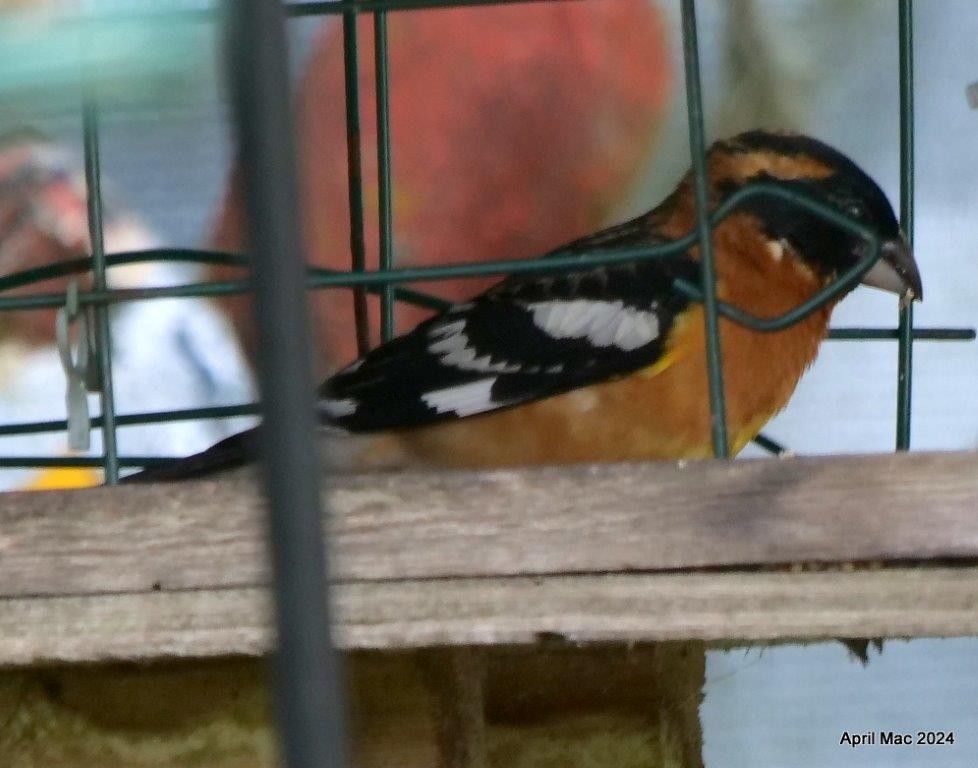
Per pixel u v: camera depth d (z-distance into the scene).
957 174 5.71
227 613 3.01
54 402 5.41
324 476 1.75
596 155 5.64
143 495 3.07
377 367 4.20
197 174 4.52
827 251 4.50
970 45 5.76
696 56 3.66
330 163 5.50
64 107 3.43
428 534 3.01
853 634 2.97
